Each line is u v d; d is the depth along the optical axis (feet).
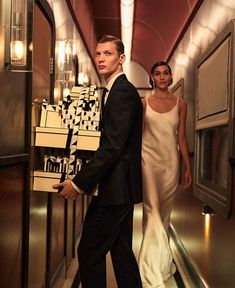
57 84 9.42
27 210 6.14
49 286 8.31
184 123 10.67
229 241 7.83
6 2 4.85
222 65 8.71
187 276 11.45
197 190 11.18
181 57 16.63
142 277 9.52
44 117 6.57
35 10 6.64
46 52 7.78
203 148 11.68
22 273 6.12
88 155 6.54
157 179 10.24
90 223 6.56
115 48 6.57
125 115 6.15
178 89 16.61
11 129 5.30
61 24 10.30
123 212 6.50
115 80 6.48
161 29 21.26
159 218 10.05
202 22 11.84
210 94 9.98
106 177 6.39
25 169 6.07
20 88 5.72
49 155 6.53
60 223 9.95
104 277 6.69
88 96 6.69
